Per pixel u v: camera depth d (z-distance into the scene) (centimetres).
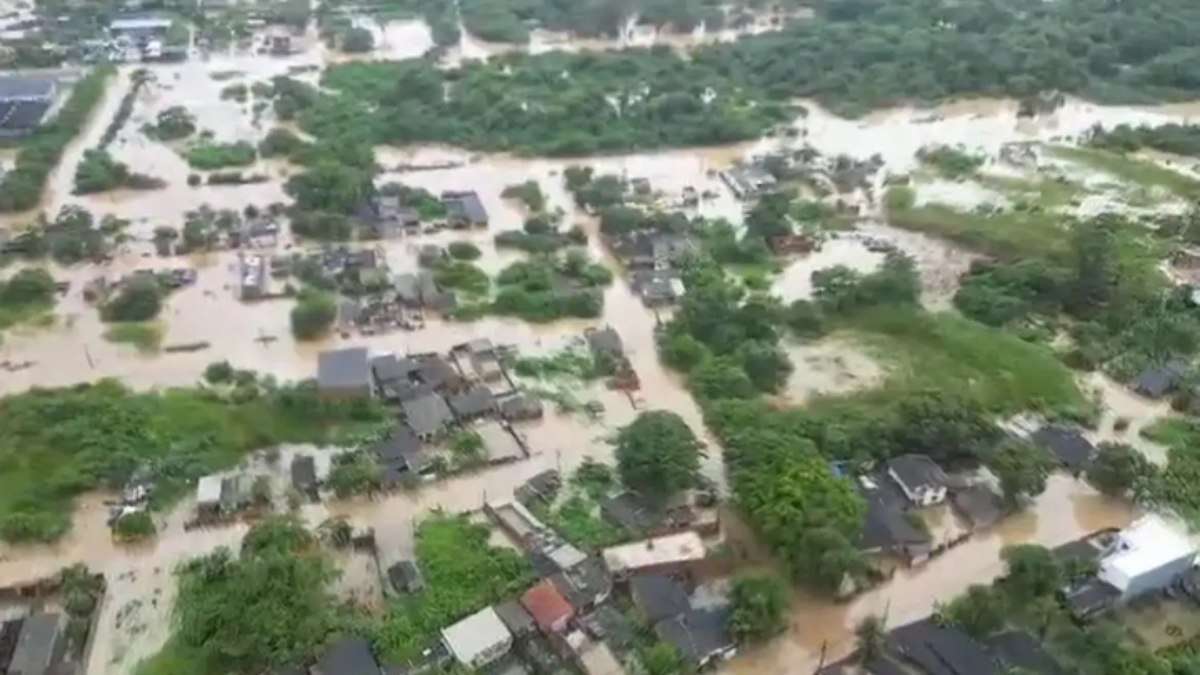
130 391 9612
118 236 12269
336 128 14950
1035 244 12188
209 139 14775
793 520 7712
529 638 7250
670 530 8150
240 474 8706
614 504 8375
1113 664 6888
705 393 9681
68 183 13550
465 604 7481
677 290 11338
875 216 13275
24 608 7462
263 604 7119
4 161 13875
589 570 7700
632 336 10744
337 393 9406
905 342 10588
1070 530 8394
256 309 11050
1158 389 9888
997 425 9281
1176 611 7644
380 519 8294
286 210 12888
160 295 11119
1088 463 8862
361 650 6981
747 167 14288
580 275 11644
